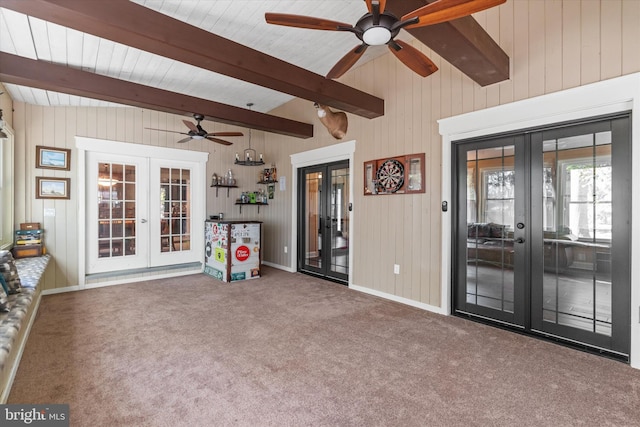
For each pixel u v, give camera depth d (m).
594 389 2.14
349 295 4.41
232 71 3.02
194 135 4.69
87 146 4.80
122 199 5.22
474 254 3.50
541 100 2.89
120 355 2.60
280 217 6.29
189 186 5.93
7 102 3.98
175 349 2.72
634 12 2.45
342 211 5.11
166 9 3.06
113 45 3.33
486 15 3.24
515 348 2.76
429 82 3.78
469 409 1.93
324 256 5.47
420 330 3.17
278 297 4.30
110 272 5.04
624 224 2.58
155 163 5.54
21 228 4.29
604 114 2.62
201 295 4.37
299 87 3.43
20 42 2.96
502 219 3.28
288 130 5.20
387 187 4.21
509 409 1.93
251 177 6.67
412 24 1.92
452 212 3.63
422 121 3.86
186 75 4.34
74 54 3.52
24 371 2.33
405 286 4.05
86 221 4.87
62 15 2.07
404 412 1.90
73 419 1.82
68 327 3.20
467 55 2.71
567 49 2.77
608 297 2.67
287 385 2.19
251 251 5.37
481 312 3.45
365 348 2.76
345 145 4.85
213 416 1.86
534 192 3.06
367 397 2.05
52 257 4.50
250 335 3.03
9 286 2.66
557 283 2.94
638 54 2.43
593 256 2.74
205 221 5.85
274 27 3.44
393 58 4.15
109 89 3.56
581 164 2.79
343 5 3.05
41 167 4.45
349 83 4.71
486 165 3.38
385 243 4.29
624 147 2.56
